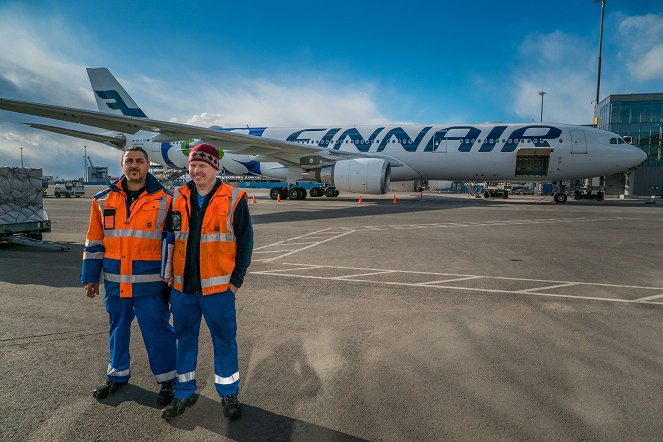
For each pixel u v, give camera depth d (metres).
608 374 2.94
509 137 20.39
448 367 3.06
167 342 2.78
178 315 2.57
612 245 8.70
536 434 2.25
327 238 9.65
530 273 6.14
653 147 37.41
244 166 25.09
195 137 16.23
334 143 23.20
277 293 5.05
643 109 37.28
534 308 4.45
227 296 2.57
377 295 4.97
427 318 4.14
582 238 9.67
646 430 2.28
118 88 24.08
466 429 2.30
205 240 2.49
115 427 2.37
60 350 3.41
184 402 2.52
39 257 7.31
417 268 6.49
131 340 3.64
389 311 4.36
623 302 4.67
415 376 2.92
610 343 3.49
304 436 2.27
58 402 2.63
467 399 2.61
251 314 4.27
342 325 3.95
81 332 3.80
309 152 19.94
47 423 2.39
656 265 6.71
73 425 2.38
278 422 2.41
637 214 15.86
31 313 4.30
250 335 3.71
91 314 4.29
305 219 13.70
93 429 2.35
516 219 13.86
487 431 2.28
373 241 9.21
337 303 4.64
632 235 10.16
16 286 5.35
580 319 4.10
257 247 8.43
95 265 2.83
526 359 3.18
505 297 4.88
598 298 4.83
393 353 3.31
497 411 2.47
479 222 12.95
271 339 3.61
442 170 21.75
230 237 2.54
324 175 20.33
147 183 2.76
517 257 7.39
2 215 7.94
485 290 5.19
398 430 2.30
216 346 2.58
